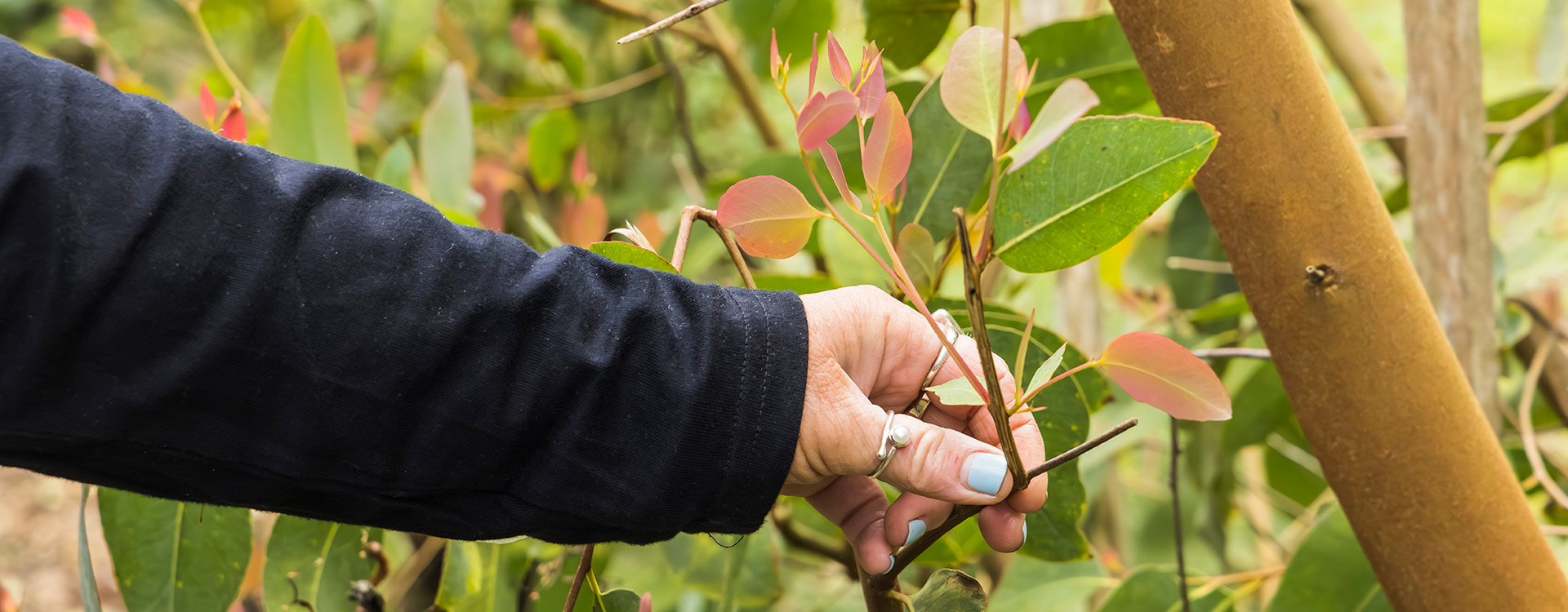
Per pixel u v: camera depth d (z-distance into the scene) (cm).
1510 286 146
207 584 114
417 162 215
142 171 81
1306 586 113
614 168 258
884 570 93
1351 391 90
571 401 85
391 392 83
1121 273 187
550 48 220
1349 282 88
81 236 80
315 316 82
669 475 84
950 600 93
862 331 90
